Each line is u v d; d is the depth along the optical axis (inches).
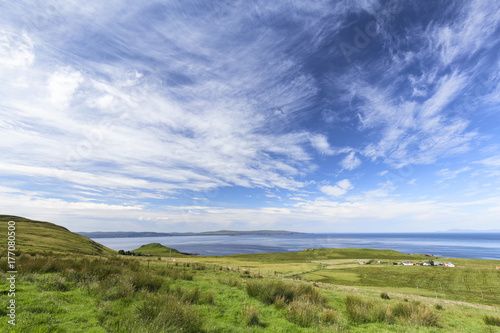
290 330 329.1
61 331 237.6
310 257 5123.0
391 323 434.3
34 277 414.3
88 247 2623.0
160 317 276.1
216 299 469.7
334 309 501.4
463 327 471.8
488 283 2192.4
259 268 2787.9
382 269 3149.6
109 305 324.2
